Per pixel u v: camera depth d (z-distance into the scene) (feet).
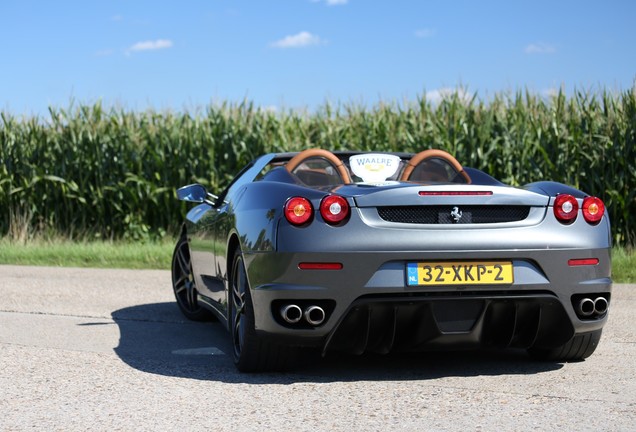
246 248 12.85
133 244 40.91
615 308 20.79
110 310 20.98
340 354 14.83
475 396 11.56
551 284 12.48
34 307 21.16
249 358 13.04
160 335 17.40
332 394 11.78
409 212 12.26
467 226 12.26
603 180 37.19
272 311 12.28
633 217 36.86
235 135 43.04
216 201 17.34
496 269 12.28
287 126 44.01
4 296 23.24
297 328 12.19
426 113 41.32
